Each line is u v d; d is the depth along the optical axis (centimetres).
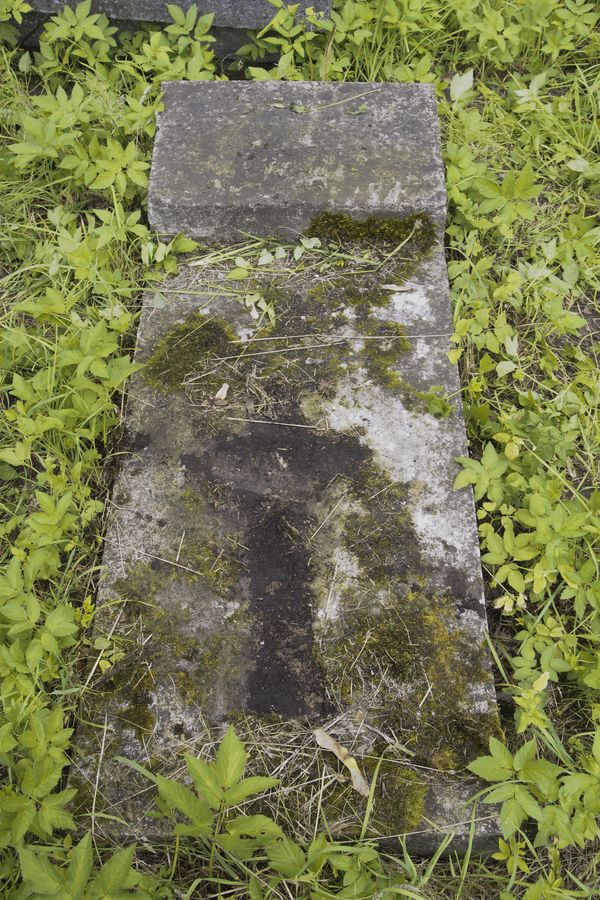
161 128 284
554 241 287
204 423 238
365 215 268
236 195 267
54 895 156
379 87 294
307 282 266
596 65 344
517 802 179
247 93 292
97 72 321
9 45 344
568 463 250
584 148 316
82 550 227
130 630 209
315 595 212
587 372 266
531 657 209
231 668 204
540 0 337
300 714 199
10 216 292
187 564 217
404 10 323
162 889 180
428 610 210
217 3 319
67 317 261
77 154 289
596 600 211
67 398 246
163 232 275
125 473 232
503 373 252
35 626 206
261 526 222
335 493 226
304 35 318
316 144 278
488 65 351
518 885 194
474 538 220
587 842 199
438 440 235
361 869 179
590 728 211
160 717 199
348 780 192
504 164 318
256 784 158
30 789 175
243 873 188
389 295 262
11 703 201
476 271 273
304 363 248
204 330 256
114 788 191
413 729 196
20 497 242
